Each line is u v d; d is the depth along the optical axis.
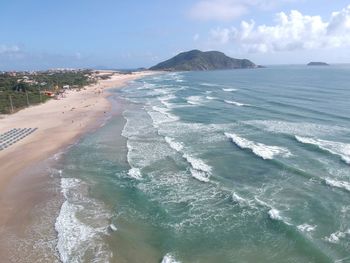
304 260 16.58
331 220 19.86
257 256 17.22
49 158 33.31
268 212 21.06
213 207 22.34
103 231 19.83
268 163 29.73
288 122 44.59
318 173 26.59
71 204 23.25
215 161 30.88
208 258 17.23
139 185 26.19
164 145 36.44
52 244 18.55
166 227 20.19
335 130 39.28
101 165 30.84
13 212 22.27
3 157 34.06
